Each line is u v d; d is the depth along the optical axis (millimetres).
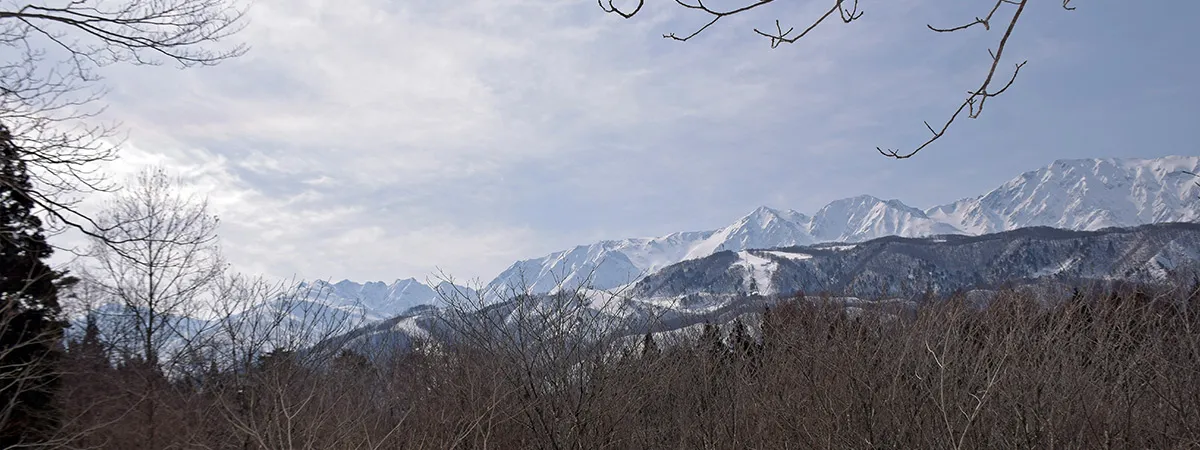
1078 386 11039
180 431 13062
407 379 13070
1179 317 11992
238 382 13195
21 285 13891
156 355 15461
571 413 12359
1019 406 10695
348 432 10125
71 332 15844
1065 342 11562
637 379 13062
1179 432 11148
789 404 12711
